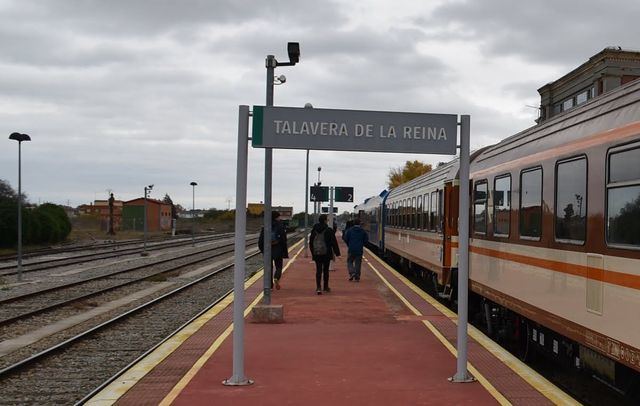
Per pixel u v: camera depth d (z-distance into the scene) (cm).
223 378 675
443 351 811
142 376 684
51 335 1114
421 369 715
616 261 534
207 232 8588
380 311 1172
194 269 2547
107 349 974
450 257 1307
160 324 1203
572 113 700
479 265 1027
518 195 827
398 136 653
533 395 611
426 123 655
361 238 1780
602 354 563
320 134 648
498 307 1004
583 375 829
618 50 3219
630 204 515
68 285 1844
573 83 3584
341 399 598
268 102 1134
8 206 3912
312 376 684
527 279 782
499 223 916
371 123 652
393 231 2419
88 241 5278
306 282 1739
